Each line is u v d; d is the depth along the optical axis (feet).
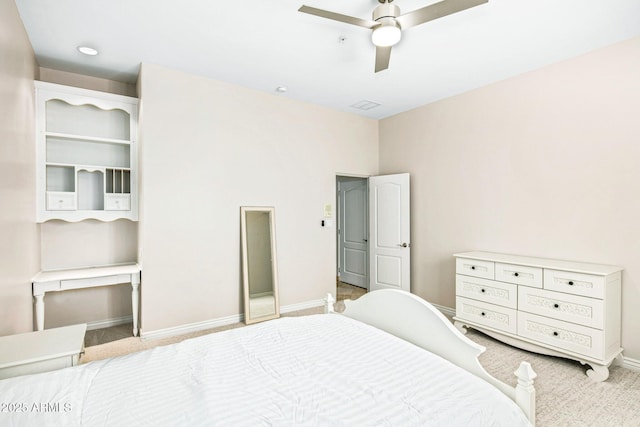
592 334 8.06
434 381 4.43
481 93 11.87
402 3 7.09
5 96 6.45
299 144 13.60
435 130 13.53
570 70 9.62
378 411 3.83
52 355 5.08
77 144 10.71
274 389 4.33
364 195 17.67
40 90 9.34
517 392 4.20
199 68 10.52
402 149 14.96
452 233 12.87
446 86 11.87
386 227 15.07
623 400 7.19
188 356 5.37
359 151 15.53
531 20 7.70
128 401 4.04
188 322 10.96
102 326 11.28
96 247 11.10
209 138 11.36
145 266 10.15
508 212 11.10
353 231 18.43
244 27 8.09
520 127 10.77
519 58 9.65
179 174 10.75
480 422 3.71
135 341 10.13
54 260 10.40
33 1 7.01
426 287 13.87
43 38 8.57
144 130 10.06
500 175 11.31
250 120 12.28
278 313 12.62
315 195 14.12
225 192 11.73
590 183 9.23
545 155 10.16
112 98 10.34
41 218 9.35
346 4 7.14
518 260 9.78
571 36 8.41
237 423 3.61
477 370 4.79
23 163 7.89
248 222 12.23
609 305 8.10
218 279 11.59
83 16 7.59
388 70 10.52
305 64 10.17
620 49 8.69
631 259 8.53
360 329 6.34
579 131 9.44
